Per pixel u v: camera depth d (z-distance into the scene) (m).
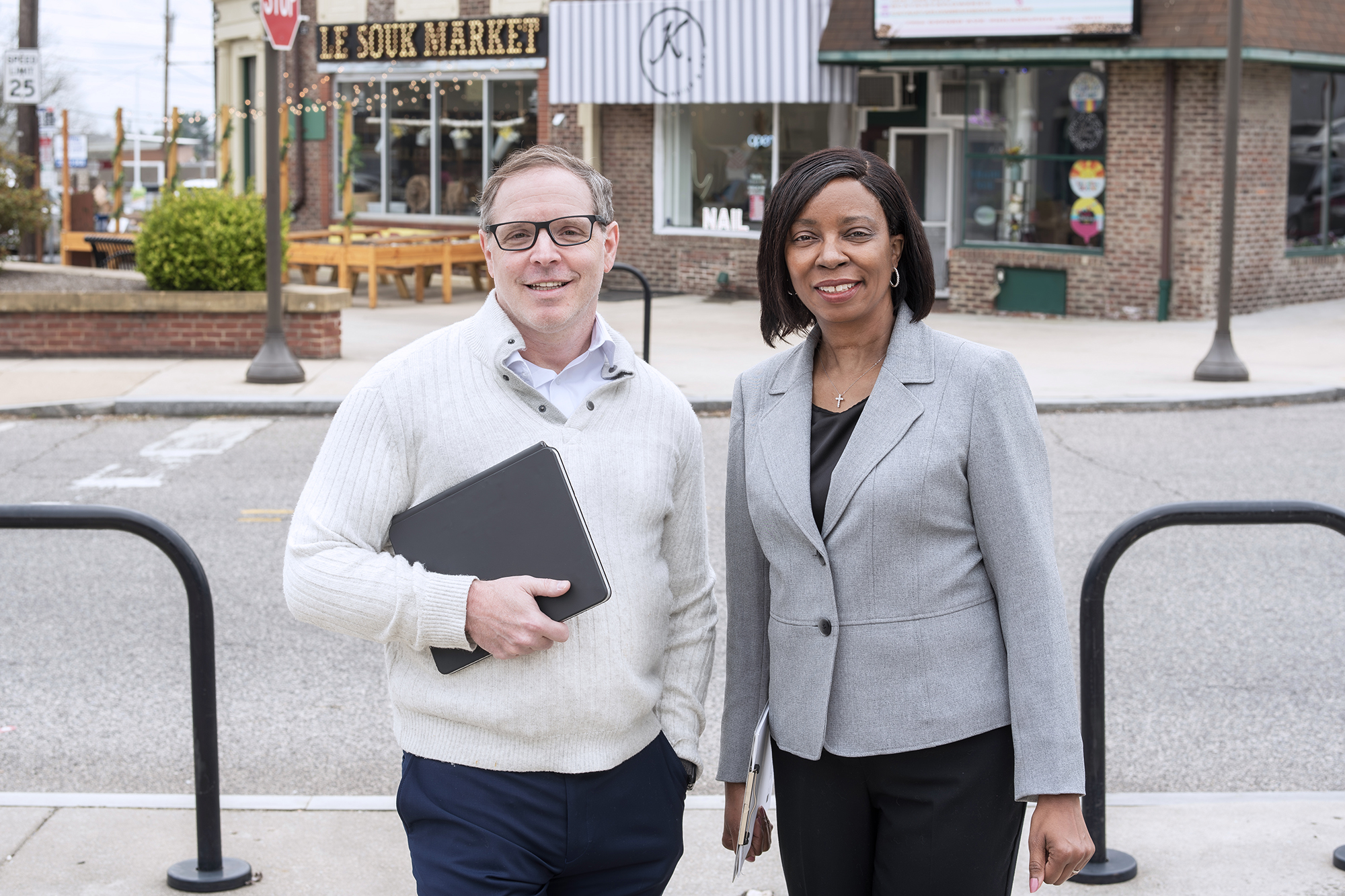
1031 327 16.62
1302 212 17.94
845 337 2.58
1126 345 14.90
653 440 2.56
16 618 6.24
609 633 2.44
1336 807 4.13
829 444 2.54
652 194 20.20
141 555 7.32
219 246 13.94
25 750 4.77
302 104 22.84
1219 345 12.57
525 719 2.40
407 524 2.43
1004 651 2.47
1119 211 16.84
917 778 2.44
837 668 2.48
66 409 11.48
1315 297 18.20
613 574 2.47
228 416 11.52
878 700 2.45
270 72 12.20
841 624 2.48
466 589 2.32
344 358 13.95
